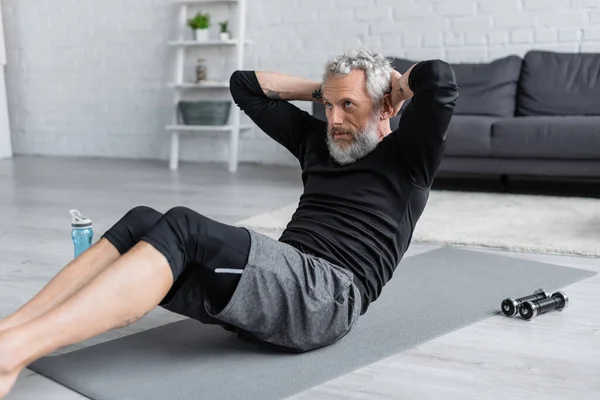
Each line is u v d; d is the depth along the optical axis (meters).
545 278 2.53
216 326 2.04
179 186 4.79
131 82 6.42
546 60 4.73
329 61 1.76
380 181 1.76
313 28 5.65
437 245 3.09
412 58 5.36
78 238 2.08
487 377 1.67
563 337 1.94
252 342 1.88
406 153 1.71
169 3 6.12
